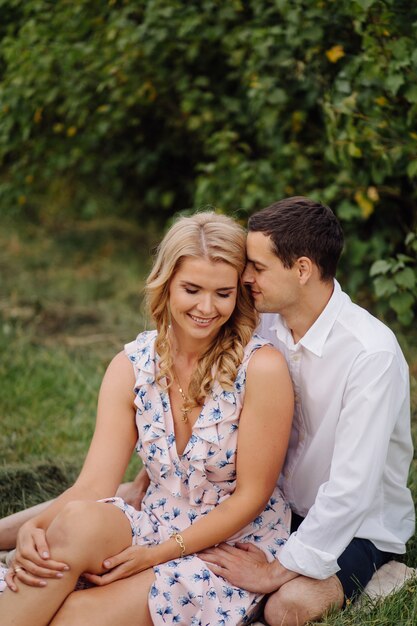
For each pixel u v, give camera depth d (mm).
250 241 2340
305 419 2488
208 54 4789
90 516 2189
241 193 4703
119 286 5590
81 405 4047
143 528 2363
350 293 4402
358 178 4094
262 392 2334
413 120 3654
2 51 4961
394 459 2473
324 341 2373
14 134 5375
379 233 4301
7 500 3146
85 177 6406
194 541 2303
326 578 2316
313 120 4559
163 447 2406
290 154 4418
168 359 2408
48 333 4926
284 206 2354
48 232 6559
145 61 4754
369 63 3562
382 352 2307
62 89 5000
